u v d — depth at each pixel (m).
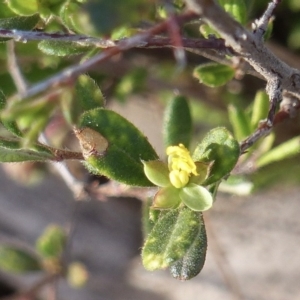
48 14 0.21
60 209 0.44
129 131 0.21
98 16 0.17
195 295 0.39
